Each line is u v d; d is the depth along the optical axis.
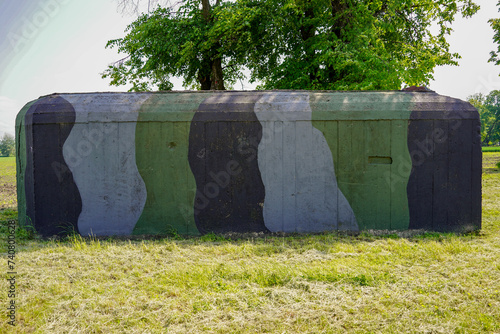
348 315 3.06
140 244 5.22
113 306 3.24
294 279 3.74
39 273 4.02
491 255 4.48
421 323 2.93
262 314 3.08
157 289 3.58
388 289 3.53
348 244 5.05
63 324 2.98
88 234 5.68
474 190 5.78
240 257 4.58
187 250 4.87
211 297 3.39
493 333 2.79
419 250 4.70
